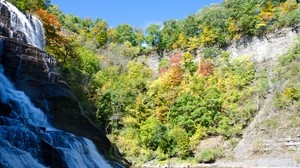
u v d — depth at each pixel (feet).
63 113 94.99
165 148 189.57
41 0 164.45
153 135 194.80
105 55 311.68
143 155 192.85
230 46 266.16
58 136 71.82
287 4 254.06
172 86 246.06
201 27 297.33
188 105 211.82
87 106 180.65
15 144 57.36
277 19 249.34
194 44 288.71
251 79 228.63
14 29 115.14
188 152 186.91
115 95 215.92
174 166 177.88
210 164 174.09
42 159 60.18
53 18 159.22
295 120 172.45
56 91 96.94
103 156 93.81
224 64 250.57
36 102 91.30
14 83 92.02
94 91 215.92
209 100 211.20
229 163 169.89
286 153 160.45
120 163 102.32
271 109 191.11
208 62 251.19
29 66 97.25
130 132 207.10
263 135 177.78
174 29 325.01
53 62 107.86
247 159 168.35
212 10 302.86
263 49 246.06
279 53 237.45
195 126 203.21
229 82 228.43
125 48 330.75
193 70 258.16
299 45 222.69
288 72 209.67
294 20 238.48
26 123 69.97
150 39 325.83
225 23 278.46
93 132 98.89
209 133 200.54
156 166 180.55
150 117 228.02
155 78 286.87
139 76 285.43
